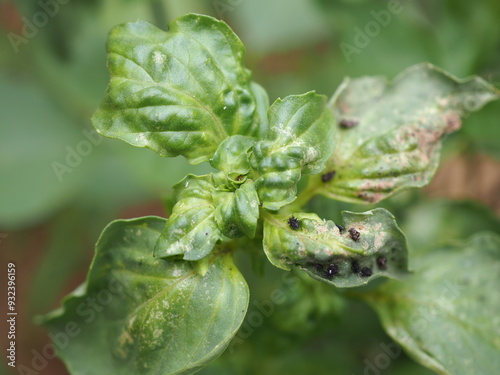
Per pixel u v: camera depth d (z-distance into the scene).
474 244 0.28
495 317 0.28
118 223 0.25
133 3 0.33
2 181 0.34
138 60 0.25
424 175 0.27
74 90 0.34
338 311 0.29
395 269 0.25
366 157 0.27
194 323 0.25
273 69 0.42
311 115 0.25
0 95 0.35
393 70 0.34
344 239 0.25
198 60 0.25
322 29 0.38
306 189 0.27
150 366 0.25
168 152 0.25
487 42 0.34
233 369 0.31
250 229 0.24
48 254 0.36
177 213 0.25
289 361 0.32
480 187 0.37
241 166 0.25
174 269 0.25
